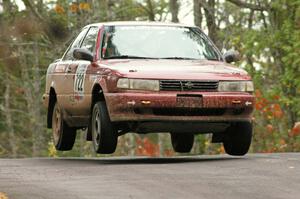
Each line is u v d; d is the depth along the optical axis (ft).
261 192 57.41
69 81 91.61
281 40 167.43
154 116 79.66
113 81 80.64
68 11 172.96
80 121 90.99
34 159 88.99
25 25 173.47
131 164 77.77
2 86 193.98
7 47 176.04
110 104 80.74
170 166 73.56
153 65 82.02
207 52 88.22
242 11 189.06
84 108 87.35
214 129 81.97
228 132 86.02
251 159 79.61
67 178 66.39
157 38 87.92
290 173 67.00
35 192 58.80
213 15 181.47
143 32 88.33
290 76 161.99
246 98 81.15
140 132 81.82
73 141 97.04
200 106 79.82
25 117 194.80
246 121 82.28
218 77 80.74
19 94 192.54
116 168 72.90
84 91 86.84
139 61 83.71
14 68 178.40
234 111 81.20
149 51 86.63
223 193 57.11
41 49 184.34
